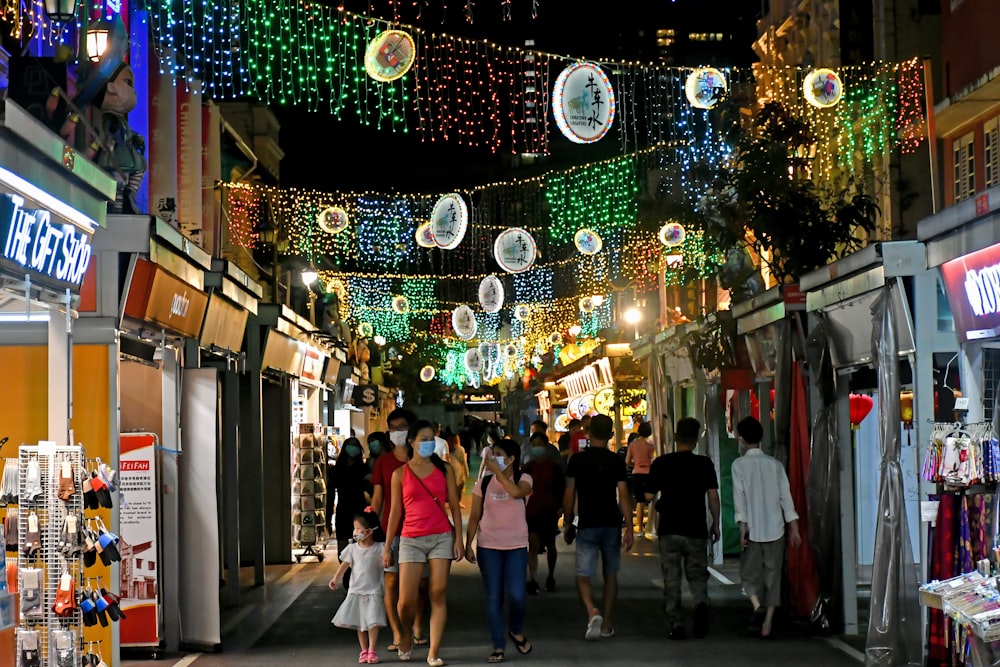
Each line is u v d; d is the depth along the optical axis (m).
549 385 47.84
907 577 10.84
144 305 11.63
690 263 22.45
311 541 21.84
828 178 25.48
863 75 24.25
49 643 8.45
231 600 16.06
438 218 17.81
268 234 32.31
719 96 16.84
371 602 11.71
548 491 16.97
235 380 16.39
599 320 44.94
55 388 9.30
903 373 13.23
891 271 10.45
